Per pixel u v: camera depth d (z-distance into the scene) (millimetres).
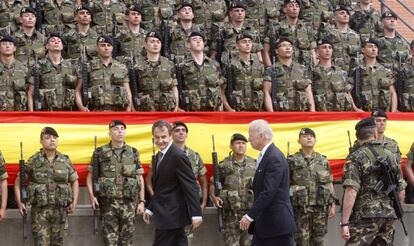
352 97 21188
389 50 22953
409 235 19844
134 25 21281
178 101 19672
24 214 17250
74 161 18422
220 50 21766
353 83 21156
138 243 18391
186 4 21750
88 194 18875
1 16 21172
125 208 17641
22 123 18234
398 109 21453
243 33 20109
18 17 21297
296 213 18422
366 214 14852
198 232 18656
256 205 13781
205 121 19281
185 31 21688
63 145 18391
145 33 21328
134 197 17734
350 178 14867
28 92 18859
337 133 20031
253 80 19984
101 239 18094
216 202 18344
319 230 18469
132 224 17719
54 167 17328
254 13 22641
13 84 18625
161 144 15000
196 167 18469
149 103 19281
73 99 19000
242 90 19906
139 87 19406
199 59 19875
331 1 24766
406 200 20391
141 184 17938
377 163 14859
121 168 17688
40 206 17141
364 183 14938
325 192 18391
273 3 22797
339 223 19828
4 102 18500
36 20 21250
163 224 14805
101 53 19141
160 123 15047
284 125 19734
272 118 19672
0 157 17422
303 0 23344
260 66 20172
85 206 18391
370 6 24547
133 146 18781
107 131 18688
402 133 20453
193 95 19578
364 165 14891
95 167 17703
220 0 22500
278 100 20078
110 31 21766
